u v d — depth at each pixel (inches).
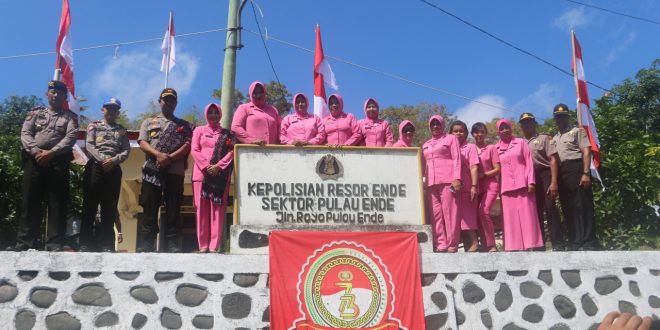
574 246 317.7
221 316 258.7
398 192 297.4
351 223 290.5
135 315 253.3
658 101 824.3
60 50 383.6
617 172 401.4
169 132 301.0
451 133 346.9
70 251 280.5
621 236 393.1
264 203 287.3
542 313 280.8
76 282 253.4
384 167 299.3
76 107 386.6
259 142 295.0
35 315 247.9
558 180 330.6
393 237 282.2
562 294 285.1
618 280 292.4
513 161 327.6
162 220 366.9
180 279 260.5
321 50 421.4
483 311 276.8
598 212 397.1
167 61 446.9
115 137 299.1
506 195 328.2
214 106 307.0
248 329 259.6
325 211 290.2
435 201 317.7
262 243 276.1
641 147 416.8
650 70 838.5
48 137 281.9
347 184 295.0
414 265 278.1
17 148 429.4
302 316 264.2
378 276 274.5
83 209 289.4
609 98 462.0
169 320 254.8
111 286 255.0
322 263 273.7
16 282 250.1
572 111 436.8
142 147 299.1
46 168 278.8
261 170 291.1
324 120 343.9
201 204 296.7
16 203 387.2
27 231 273.1
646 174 397.7
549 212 333.1
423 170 325.1
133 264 258.8
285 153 294.5
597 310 286.0
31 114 287.0
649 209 401.4
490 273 283.0
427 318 272.4
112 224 293.0
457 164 312.8
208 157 297.7
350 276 273.4
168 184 296.5
